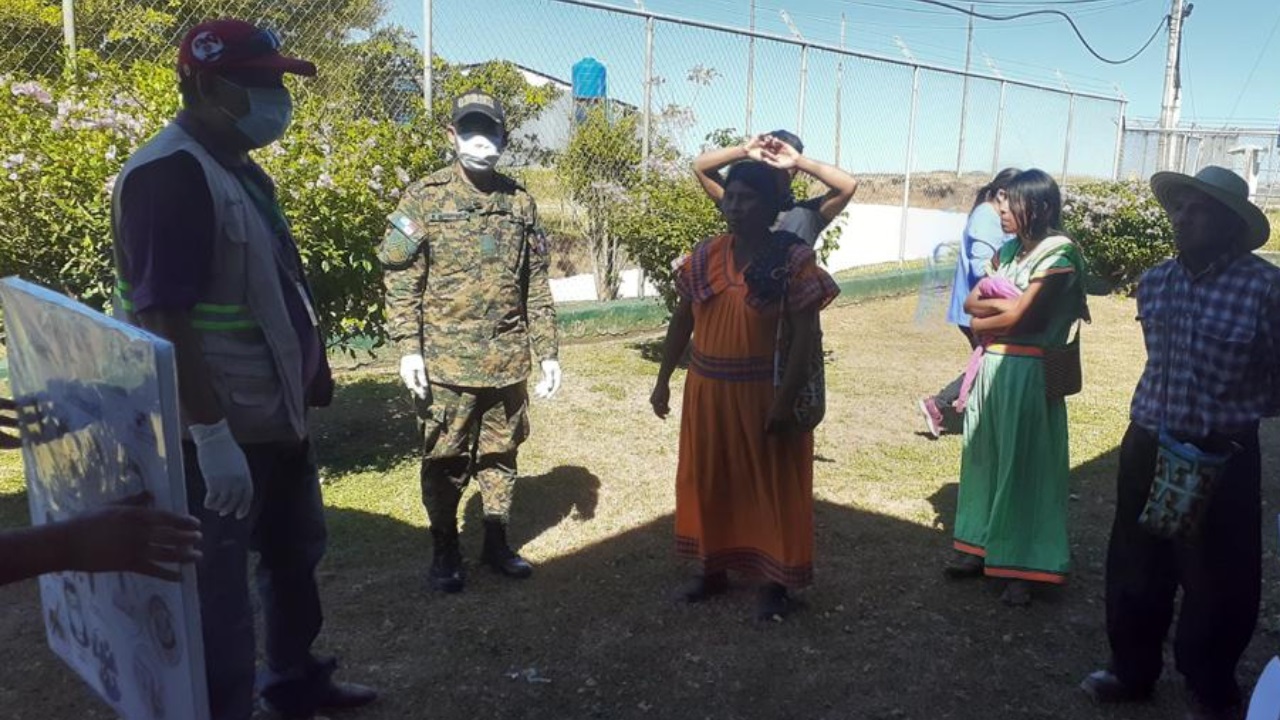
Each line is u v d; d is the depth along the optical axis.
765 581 3.71
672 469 5.50
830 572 4.13
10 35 5.80
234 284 2.33
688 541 3.84
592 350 8.61
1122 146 17.33
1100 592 3.99
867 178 12.44
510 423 3.90
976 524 3.97
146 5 6.20
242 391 2.37
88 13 6.02
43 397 2.18
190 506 2.31
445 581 3.83
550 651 3.43
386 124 5.33
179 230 2.15
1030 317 3.69
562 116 8.71
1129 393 7.59
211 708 2.38
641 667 3.34
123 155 4.32
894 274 12.47
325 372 2.76
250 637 2.44
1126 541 3.01
